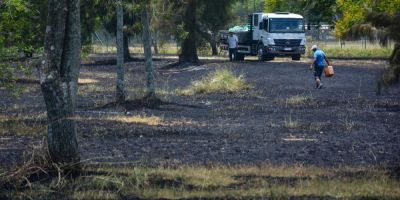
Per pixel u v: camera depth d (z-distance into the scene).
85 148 39.62
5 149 38.31
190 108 66.44
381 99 73.50
